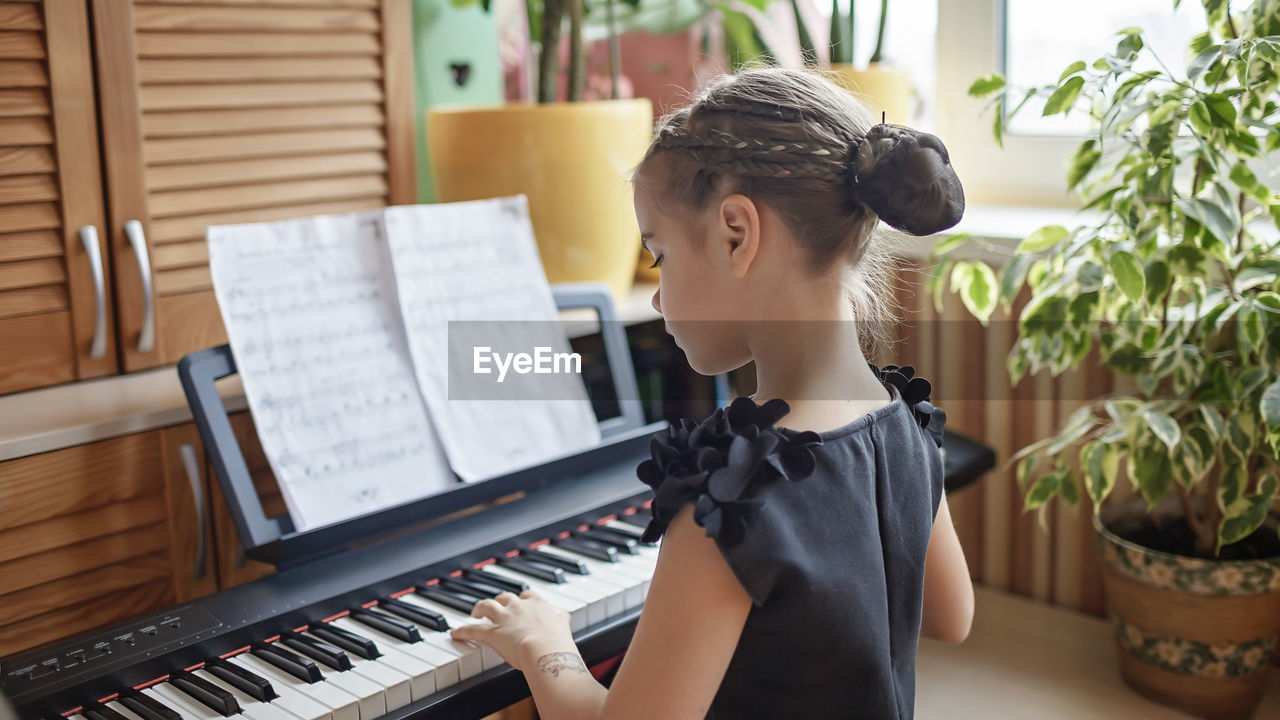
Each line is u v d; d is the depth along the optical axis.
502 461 1.50
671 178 0.91
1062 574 2.18
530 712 1.73
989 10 2.29
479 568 1.33
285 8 1.70
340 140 1.81
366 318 1.44
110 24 1.51
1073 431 1.73
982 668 2.01
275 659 1.11
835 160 0.88
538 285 1.61
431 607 1.24
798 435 0.85
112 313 1.58
